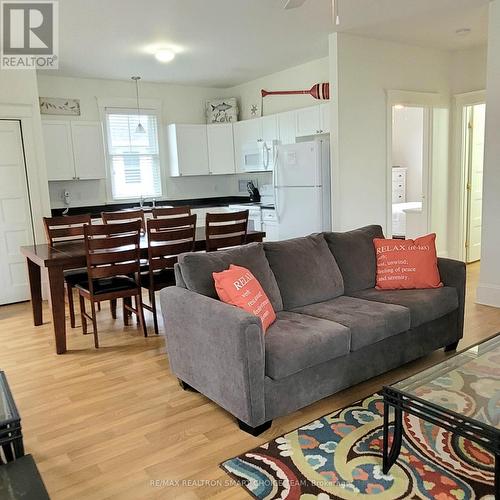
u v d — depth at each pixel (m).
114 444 2.38
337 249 3.45
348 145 4.93
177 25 4.31
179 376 2.93
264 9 3.97
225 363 2.41
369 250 3.53
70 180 6.29
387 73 5.18
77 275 4.17
